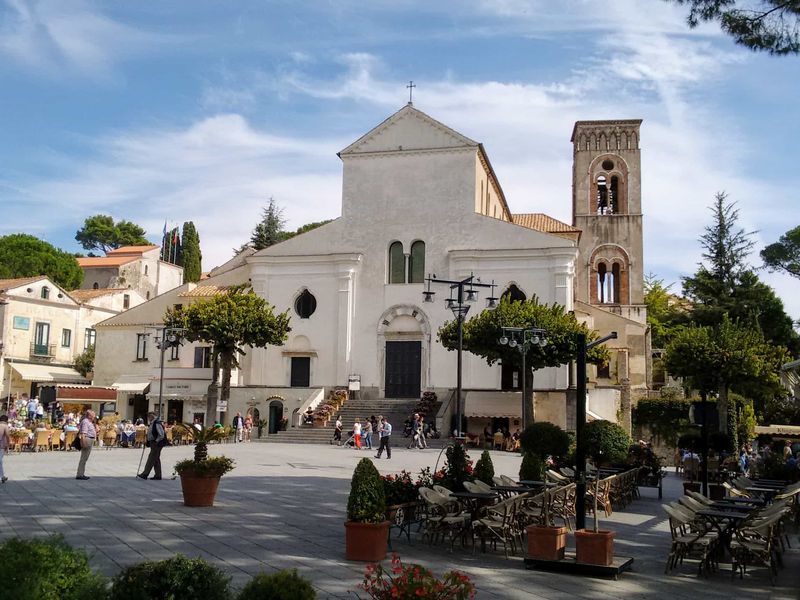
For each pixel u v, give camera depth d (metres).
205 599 6.66
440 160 50.34
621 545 15.37
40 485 21.00
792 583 12.24
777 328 61.34
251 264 51.97
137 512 16.56
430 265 49.47
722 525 14.22
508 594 10.81
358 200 51.22
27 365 57.59
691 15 15.30
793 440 46.06
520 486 17.02
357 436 39.78
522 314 39.59
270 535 14.38
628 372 52.78
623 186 65.88
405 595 7.12
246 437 45.25
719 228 62.72
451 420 45.03
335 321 50.00
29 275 77.56
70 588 6.49
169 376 52.00
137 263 89.81
